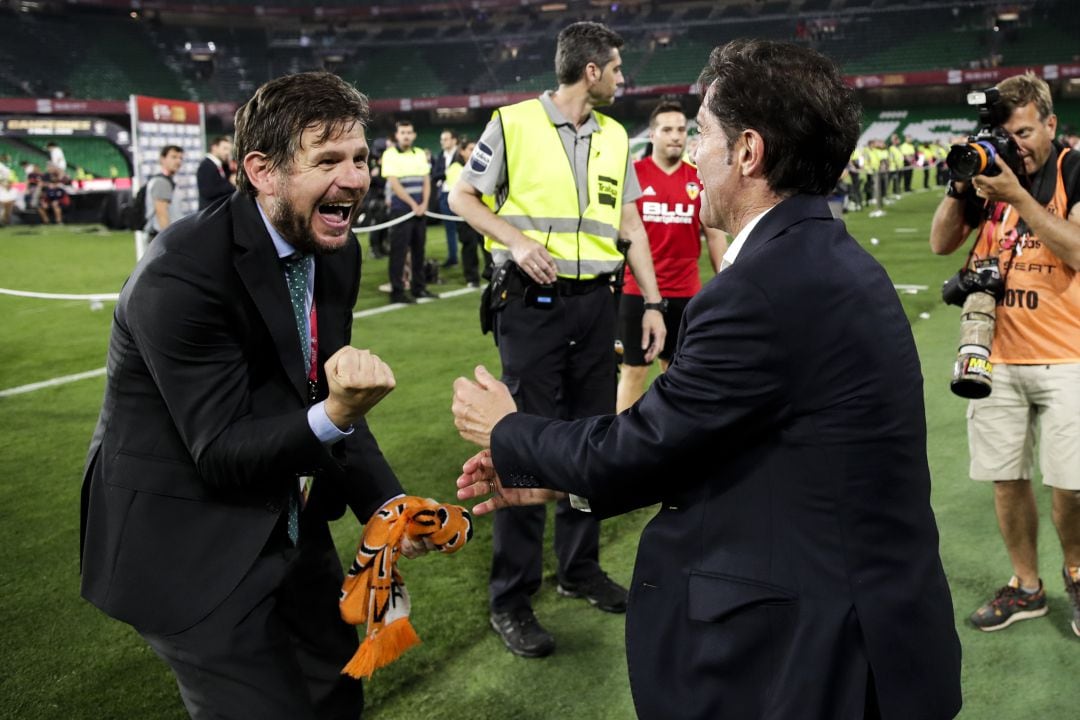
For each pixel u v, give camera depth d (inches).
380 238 563.5
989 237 118.4
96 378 270.5
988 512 162.1
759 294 54.3
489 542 154.1
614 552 151.4
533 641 118.9
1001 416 118.9
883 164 935.0
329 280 74.4
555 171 122.5
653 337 138.9
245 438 64.0
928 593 56.7
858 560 54.9
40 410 236.4
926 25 1485.0
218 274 64.7
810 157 57.0
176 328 63.5
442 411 229.9
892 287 58.7
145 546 67.8
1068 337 113.9
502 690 111.0
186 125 553.0
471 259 439.2
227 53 1603.1
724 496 57.7
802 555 55.3
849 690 54.3
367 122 66.7
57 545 154.3
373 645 72.5
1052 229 106.2
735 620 56.3
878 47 1489.9
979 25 1460.4
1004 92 110.3
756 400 54.7
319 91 64.4
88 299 408.5
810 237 56.5
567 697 109.4
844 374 54.4
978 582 136.8
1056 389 114.2
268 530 69.3
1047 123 111.1
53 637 124.6
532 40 1631.4
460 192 125.0
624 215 136.8
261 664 68.7
